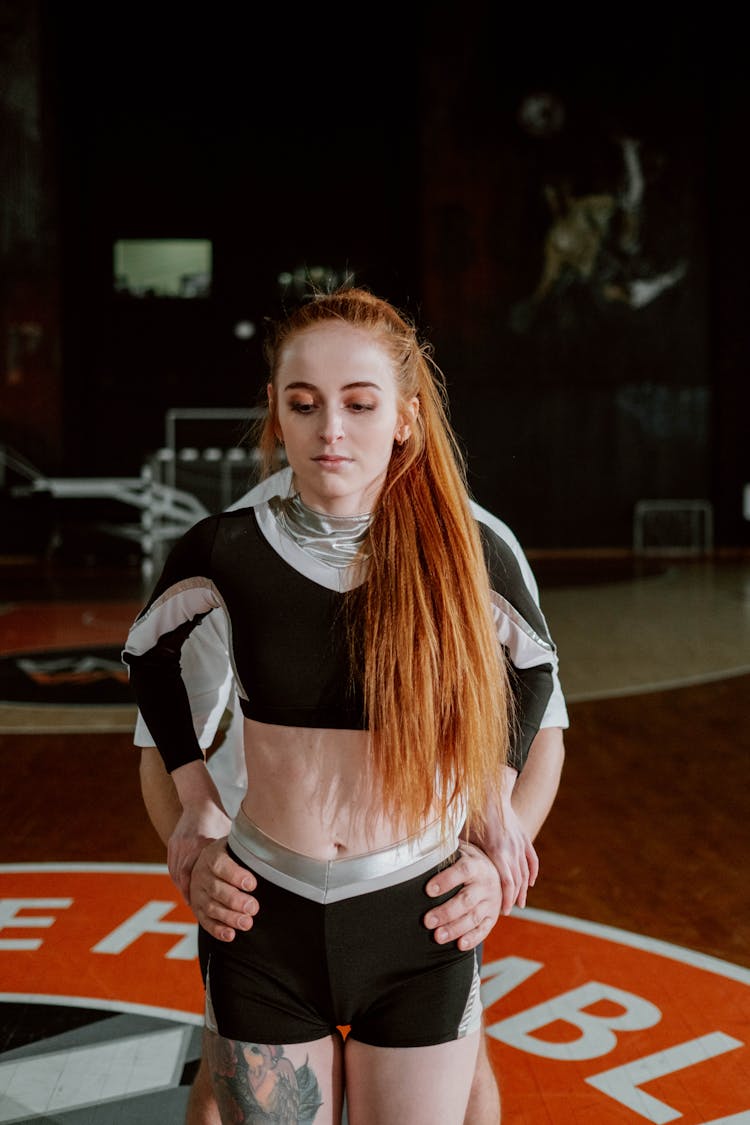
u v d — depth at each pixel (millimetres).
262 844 1479
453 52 19250
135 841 4438
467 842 1575
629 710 7012
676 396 20156
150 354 19656
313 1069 1495
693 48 19641
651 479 20203
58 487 18719
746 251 19922
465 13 19203
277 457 1862
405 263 19891
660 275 19953
